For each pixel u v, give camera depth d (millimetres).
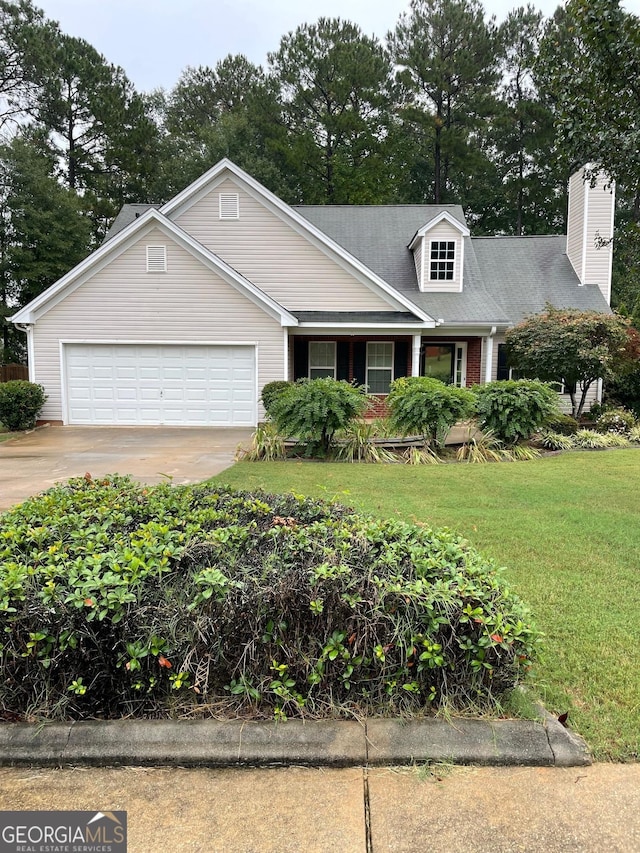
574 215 16922
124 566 2354
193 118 33031
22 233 22203
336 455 9445
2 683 2166
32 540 2748
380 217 17672
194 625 2186
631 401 14734
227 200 14391
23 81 26703
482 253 17812
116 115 28250
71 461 8898
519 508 5742
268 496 3920
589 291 16188
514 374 15062
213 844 1677
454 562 2629
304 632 2240
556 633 2973
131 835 1718
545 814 1801
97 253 12922
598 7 4141
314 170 27594
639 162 4312
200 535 2777
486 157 27953
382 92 27594
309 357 14812
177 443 10953
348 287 14367
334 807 1828
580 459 9297
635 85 4230
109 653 2182
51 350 13289
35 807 1840
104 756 2033
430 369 15414
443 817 1789
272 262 14422
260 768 2014
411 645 2193
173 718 2174
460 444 10641
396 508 5641
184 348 13297
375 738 2092
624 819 1781
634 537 4719
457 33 26625
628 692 2434
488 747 2066
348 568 2361
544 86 5000
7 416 12539
